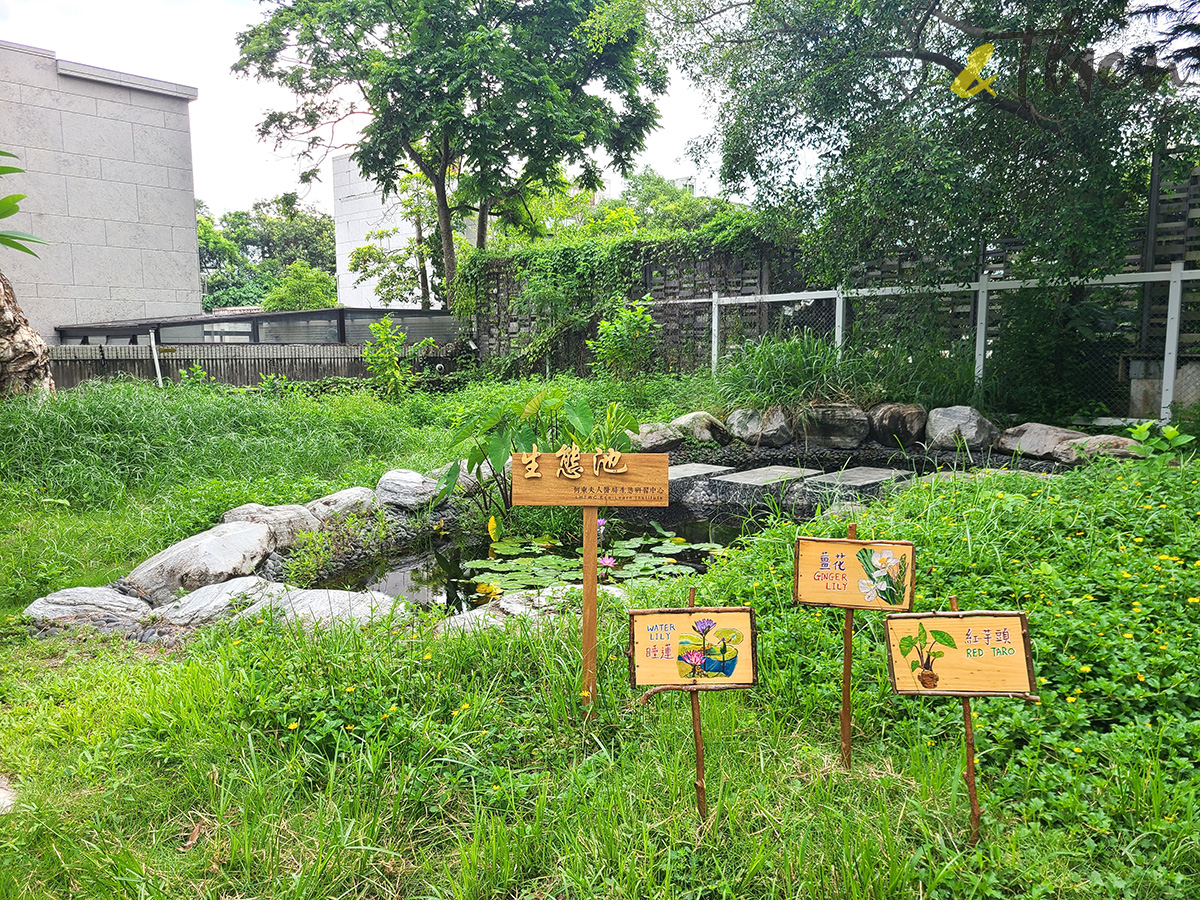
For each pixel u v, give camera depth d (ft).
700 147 30.45
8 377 25.39
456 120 46.93
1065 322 27.48
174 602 14.67
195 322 41.63
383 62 46.75
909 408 26.27
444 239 53.47
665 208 82.58
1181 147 24.03
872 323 31.07
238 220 112.78
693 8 28.81
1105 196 24.20
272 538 18.53
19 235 6.36
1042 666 9.29
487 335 50.72
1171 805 6.85
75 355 34.47
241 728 8.88
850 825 7.09
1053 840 6.76
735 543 19.93
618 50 50.34
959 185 24.16
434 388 46.70
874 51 25.14
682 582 13.51
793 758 8.36
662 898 6.35
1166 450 16.05
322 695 9.42
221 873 6.86
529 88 45.93
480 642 11.14
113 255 49.32
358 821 7.48
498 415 20.29
